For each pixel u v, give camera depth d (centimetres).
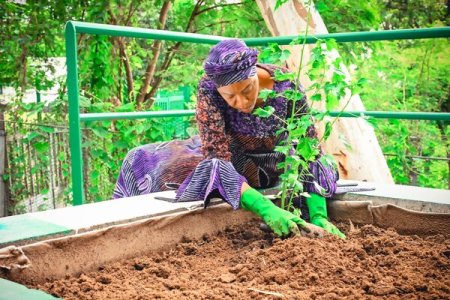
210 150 213
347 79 384
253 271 164
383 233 206
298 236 186
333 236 187
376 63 768
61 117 546
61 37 637
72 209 201
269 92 196
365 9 546
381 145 598
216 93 210
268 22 409
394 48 766
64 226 176
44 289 155
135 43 692
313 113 221
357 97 388
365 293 142
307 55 382
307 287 147
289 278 154
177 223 204
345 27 547
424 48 774
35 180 618
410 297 137
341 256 169
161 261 188
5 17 620
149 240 195
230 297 140
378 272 157
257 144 231
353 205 231
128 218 190
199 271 174
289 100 221
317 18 394
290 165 219
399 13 873
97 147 442
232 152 239
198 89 213
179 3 695
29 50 639
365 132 382
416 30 281
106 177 484
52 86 664
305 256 166
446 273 155
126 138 439
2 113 591
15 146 603
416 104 790
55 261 167
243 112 216
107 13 620
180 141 313
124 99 678
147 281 164
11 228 173
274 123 224
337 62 208
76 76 280
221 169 208
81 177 286
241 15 649
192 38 333
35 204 614
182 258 190
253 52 190
